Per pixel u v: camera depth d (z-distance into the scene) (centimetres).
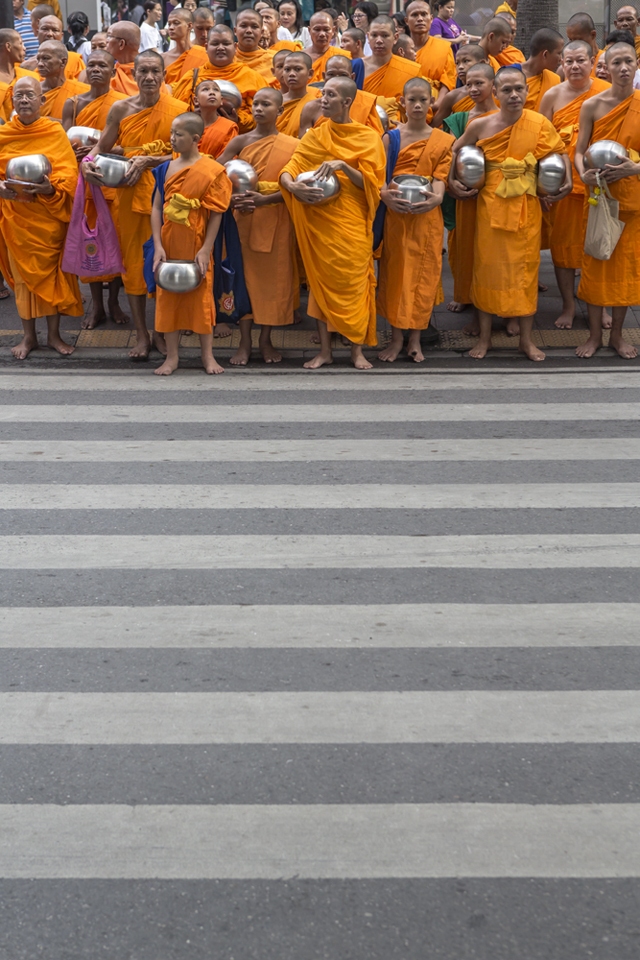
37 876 340
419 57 1094
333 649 459
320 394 790
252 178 819
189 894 333
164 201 815
